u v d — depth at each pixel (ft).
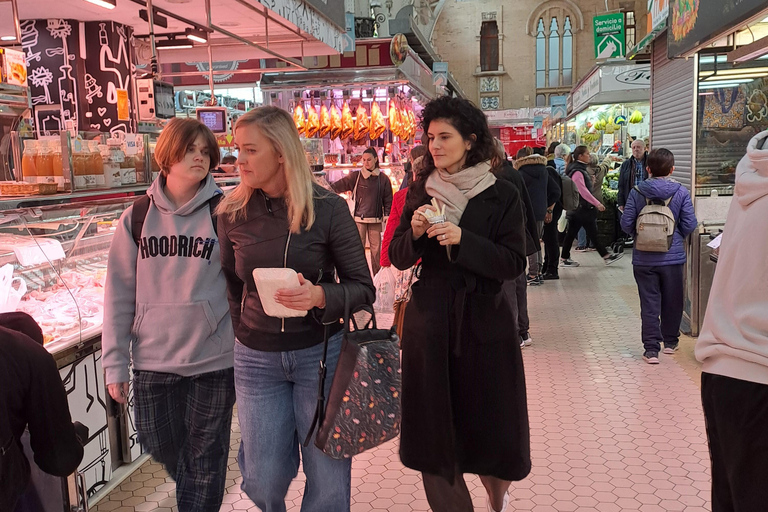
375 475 10.57
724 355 5.86
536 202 22.70
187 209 7.94
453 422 7.76
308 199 6.79
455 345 7.59
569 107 61.62
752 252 5.65
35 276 9.50
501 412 7.64
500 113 101.45
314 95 30.35
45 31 18.08
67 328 9.23
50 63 18.20
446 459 7.62
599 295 24.56
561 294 24.94
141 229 8.00
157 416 8.10
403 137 30.73
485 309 7.64
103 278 11.05
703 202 17.88
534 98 112.68
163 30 19.66
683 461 10.67
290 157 6.68
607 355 16.84
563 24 109.50
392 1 45.50
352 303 6.84
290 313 6.56
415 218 7.42
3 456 5.23
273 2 13.71
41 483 6.19
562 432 11.96
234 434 12.46
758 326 5.60
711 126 17.87
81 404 9.41
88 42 18.16
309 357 7.10
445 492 7.88
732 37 16.08
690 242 18.16
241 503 9.65
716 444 6.25
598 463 10.67
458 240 7.21
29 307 9.31
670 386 14.34
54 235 10.22
